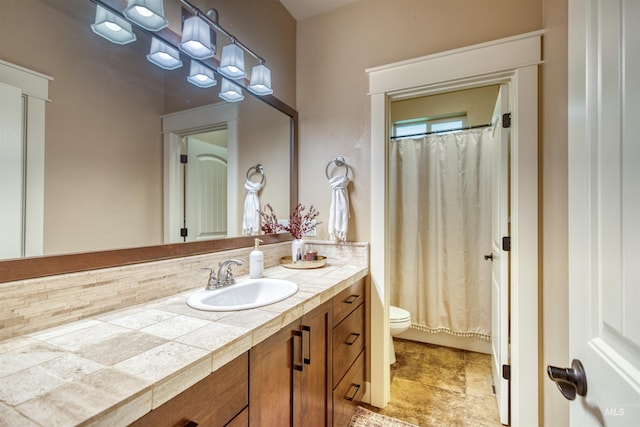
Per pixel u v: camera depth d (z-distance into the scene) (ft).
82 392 1.76
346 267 6.04
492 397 6.16
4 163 2.68
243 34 5.66
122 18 3.59
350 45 6.57
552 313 4.31
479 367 7.39
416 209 8.78
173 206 4.23
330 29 6.82
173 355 2.23
